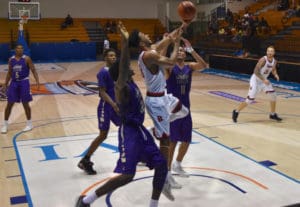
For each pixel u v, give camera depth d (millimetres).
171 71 4852
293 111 9328
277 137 7051
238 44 19172
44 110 9539
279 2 21688
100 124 5145
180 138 4914
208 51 21078
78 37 25656
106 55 5023
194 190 4727
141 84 13945
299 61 15367
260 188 4758
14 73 7355
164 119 4262
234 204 4328
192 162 5711
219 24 23000
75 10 27484
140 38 3986
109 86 4996
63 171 5398
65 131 7543
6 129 7496
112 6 28312
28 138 7078
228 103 10406
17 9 23766
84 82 14469
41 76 16266
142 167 5473
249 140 6863
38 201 4438
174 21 28000
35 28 25203
